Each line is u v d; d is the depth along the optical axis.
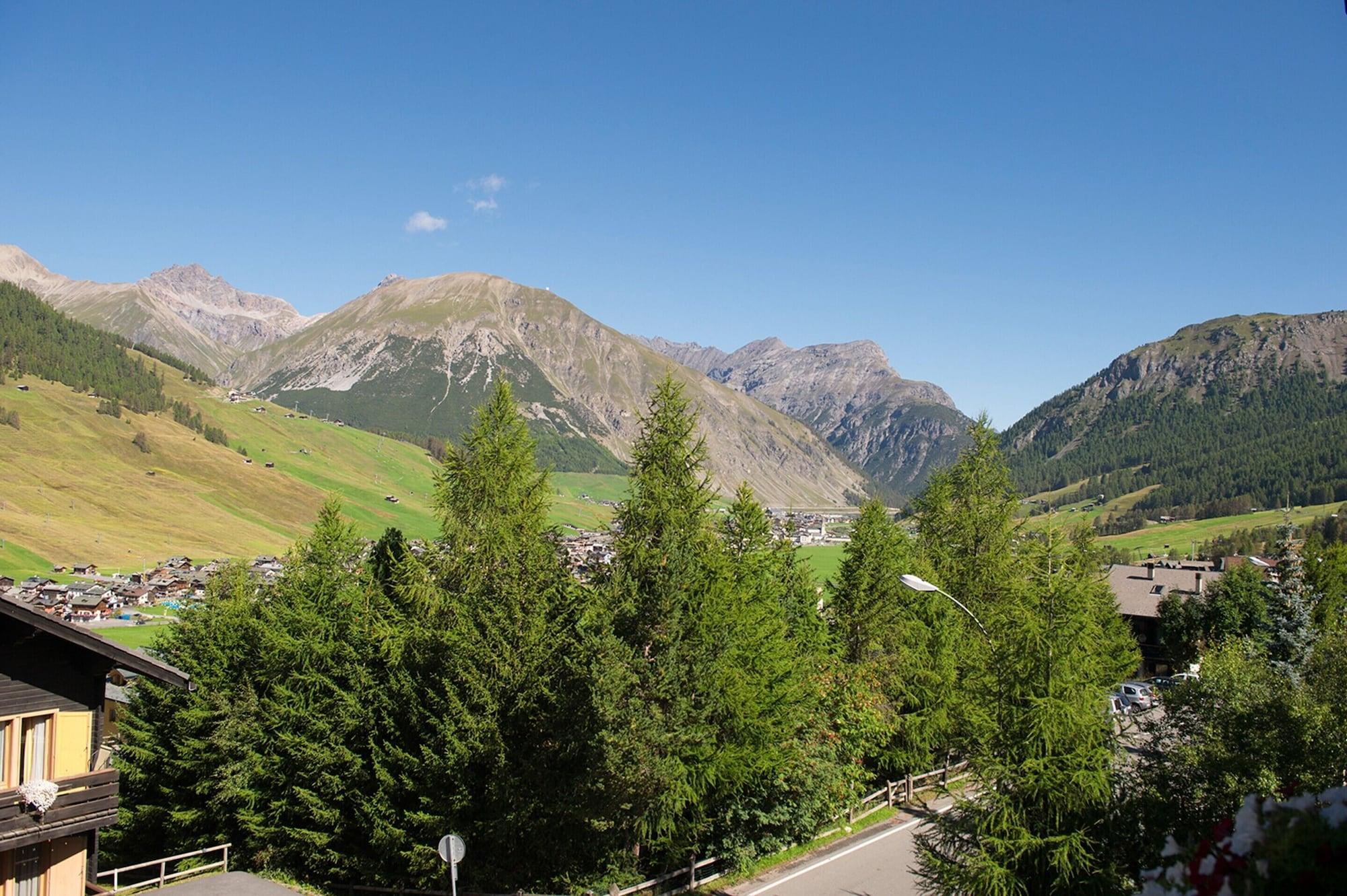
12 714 20.19
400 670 29.62
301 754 29.86
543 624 27.83
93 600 145.12
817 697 33.44
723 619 28.97
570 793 25.81
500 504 32.06
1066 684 22.42
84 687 21.86
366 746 29.91
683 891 27.58
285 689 31.89
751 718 28.48
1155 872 7.79
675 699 26.84
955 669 39.00
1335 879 6.57
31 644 20.72
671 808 26.59
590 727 25.48
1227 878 6.91
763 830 31.06
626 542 30.19
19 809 19.94
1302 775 20.52
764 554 35.50
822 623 41.16
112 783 21.78
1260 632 53.94
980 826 21.81
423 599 30.78
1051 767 21.50
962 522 46.53
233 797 32.03
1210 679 23.33
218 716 33.25
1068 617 23.39
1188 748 22.22
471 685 26.70
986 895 21.00
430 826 26.70
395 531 36.62
